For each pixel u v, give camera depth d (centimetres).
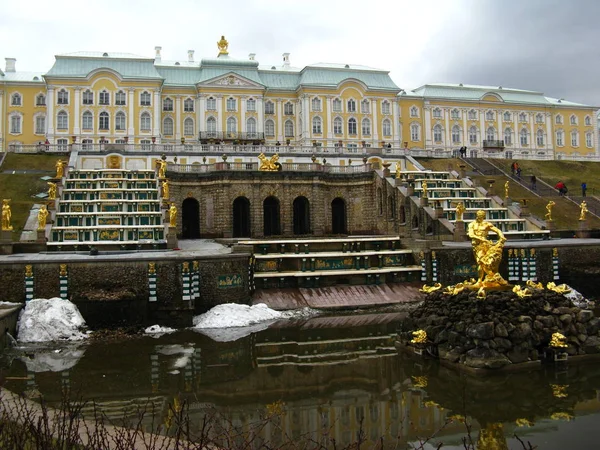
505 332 2052
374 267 4116
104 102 9206
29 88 9800
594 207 6494
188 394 1883
